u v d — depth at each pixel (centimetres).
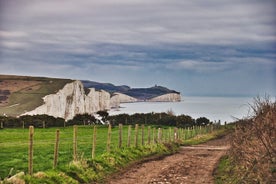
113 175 2522
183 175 2583
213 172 2731
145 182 2289
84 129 8438
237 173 2116
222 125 10575
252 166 1817
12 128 8212
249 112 2062
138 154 3612
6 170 2378
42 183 1927
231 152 2808
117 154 3181
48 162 2770
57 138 2284
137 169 2831
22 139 5369
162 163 3253
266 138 1683
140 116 10969
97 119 10812
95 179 2330
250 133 2077
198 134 8012
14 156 3098
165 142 4872
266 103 1997
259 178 1667
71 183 2111
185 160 3556
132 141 5306
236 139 2445
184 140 6341
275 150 1612
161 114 11181
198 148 5159
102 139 5597
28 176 1927
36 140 5209
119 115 10994
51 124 9231
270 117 1777
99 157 2809
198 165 3169
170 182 2298
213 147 5400
